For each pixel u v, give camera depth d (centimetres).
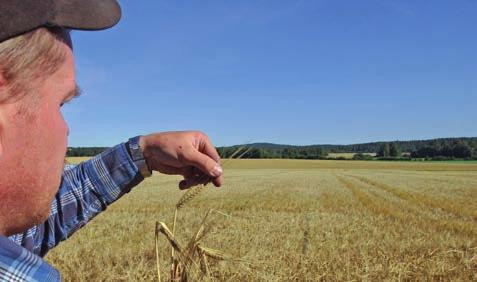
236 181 4350
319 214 1702
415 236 1150
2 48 74
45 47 81
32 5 75
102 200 155
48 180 86
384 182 4344
